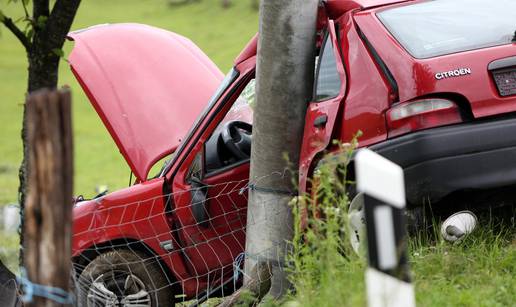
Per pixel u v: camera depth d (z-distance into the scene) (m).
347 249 10.08
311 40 13.20
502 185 11.42
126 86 15.55
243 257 14.15
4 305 11.73
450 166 11.41
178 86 16.05
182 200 14.35
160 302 14.30
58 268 8.05
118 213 14.38
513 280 10.66
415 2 13.11
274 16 13.04
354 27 12.69
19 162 84.62
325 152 11.88
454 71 11.71
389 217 7.76
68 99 7.86
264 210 13.28
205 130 14.45
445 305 9.97
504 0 13.24
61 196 7.94
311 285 10.35
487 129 11.48
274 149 13.23
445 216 11.93
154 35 16.69
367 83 12.12
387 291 7.83
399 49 12.09
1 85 143.25
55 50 12.67
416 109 11.63
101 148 90.12
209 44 155.00
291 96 13.16
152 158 14.95
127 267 14.29
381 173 7.71
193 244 14.39
